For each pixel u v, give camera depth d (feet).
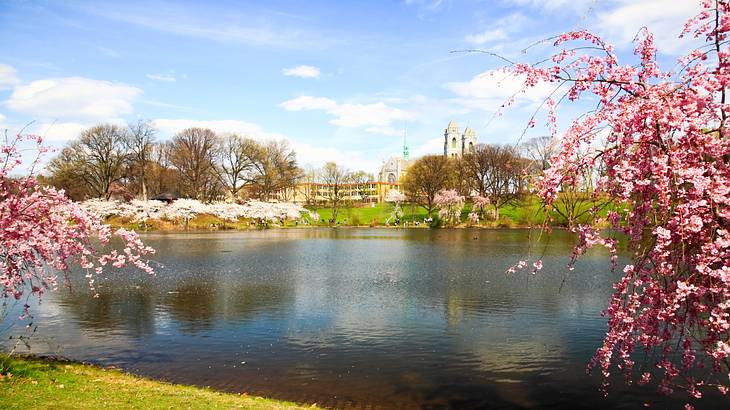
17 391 30.63
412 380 38.93
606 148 22.45
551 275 89.30
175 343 48.67
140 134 270.05
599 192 23.04
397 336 50.75
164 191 324.19
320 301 68.08
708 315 23.07
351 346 47.55
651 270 23.29
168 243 169.89
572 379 38.81
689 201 20.27
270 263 112.57
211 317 59.00
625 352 26.40
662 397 35.14
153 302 67.87
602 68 23.45
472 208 289.12
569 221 23.76
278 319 58.03
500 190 269.64
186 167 288.30
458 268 101.24
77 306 65.21
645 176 21.77
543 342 48.26
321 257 124.57
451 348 46.65
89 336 51.13
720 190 19.54
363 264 109.50
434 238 192.65
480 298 69.05
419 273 94.79
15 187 37.37
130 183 301.84
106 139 261.65
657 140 21.50
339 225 325.01
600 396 35.58
